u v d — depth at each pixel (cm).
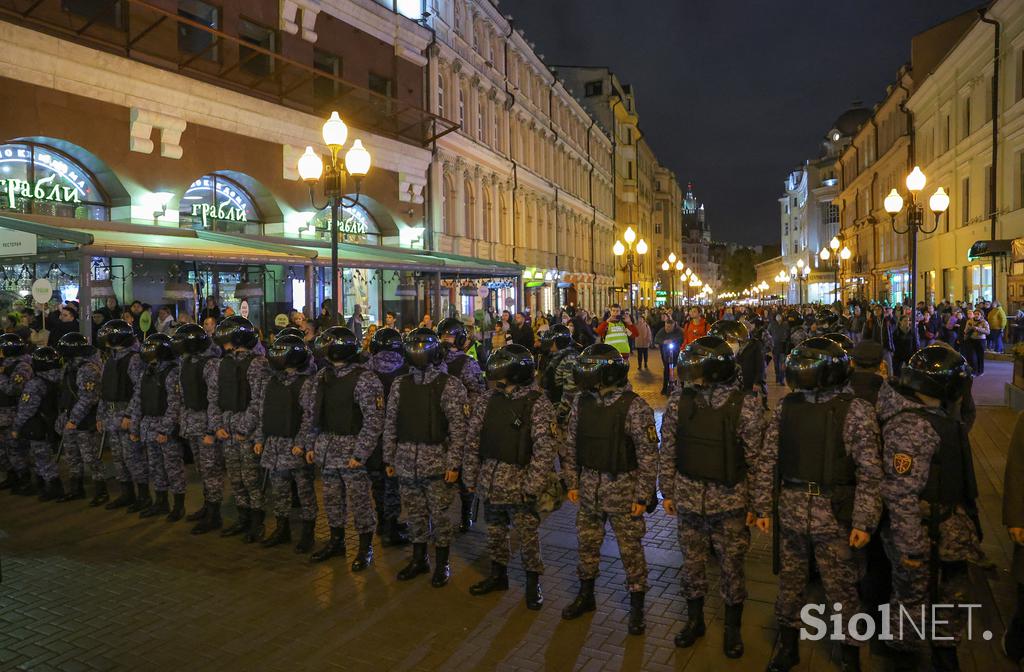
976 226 2720
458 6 2816
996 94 2489
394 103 2242
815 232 7444
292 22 1930
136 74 1527
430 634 495
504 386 543
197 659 466
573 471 514
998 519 689
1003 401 1374
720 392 453
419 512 596
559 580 587
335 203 1098
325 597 563
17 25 1322
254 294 1612
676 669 442
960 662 439
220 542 702
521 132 3625
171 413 756
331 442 632
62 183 1477
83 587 588
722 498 448
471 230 2942
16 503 849
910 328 1590
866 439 398
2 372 899
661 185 8506
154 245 1334
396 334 731
